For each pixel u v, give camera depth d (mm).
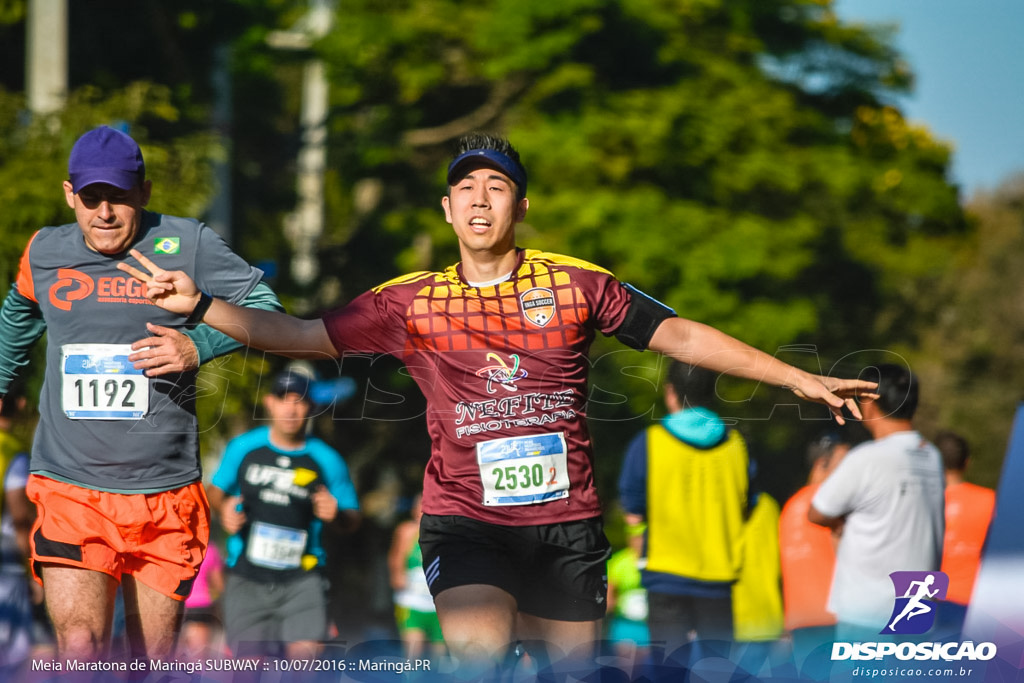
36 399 20922
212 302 11867
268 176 50031
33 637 16609
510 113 40906
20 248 24625
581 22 36844
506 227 12031
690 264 35312
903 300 45250
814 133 41625
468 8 40594
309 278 45688
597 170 36156
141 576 12977
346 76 42594
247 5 40562
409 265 41812
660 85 38750
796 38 43969
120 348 12500
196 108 36344
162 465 12758
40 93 30672
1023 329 45906
